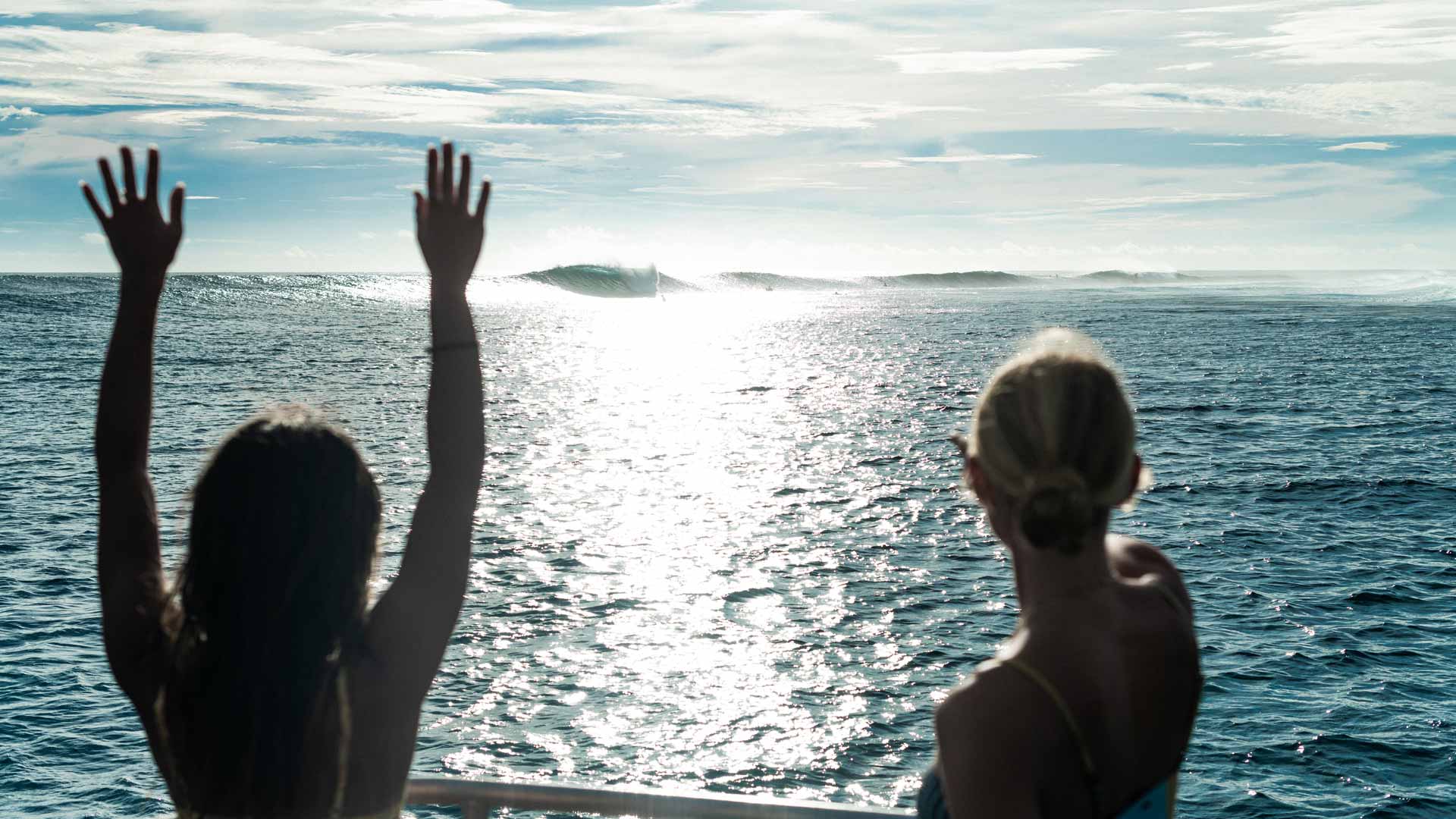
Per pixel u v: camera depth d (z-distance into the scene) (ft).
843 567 76.23
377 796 4.94
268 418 5.00
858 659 57.98
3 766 44.04
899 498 100.83
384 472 111.14
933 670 56.44
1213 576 71.31
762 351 314.96
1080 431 4.73
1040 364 4.98
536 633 61.93
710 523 91.15
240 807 4.72
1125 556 5.61
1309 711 48.60
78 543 79.15
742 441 140.05
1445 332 341.41
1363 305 585.22
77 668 54.44
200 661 4.66
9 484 102.27
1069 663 4.65
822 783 44.52
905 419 159.53
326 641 4.70
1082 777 4.59
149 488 5.76
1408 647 57.00
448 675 55.11
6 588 67.56
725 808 6.85
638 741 48.03
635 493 105.29
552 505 98.99
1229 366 226.58
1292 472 107.14
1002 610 66.18
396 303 615.98
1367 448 121.60
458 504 5.41
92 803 41.47
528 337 393.09
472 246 5.60
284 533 4.63
